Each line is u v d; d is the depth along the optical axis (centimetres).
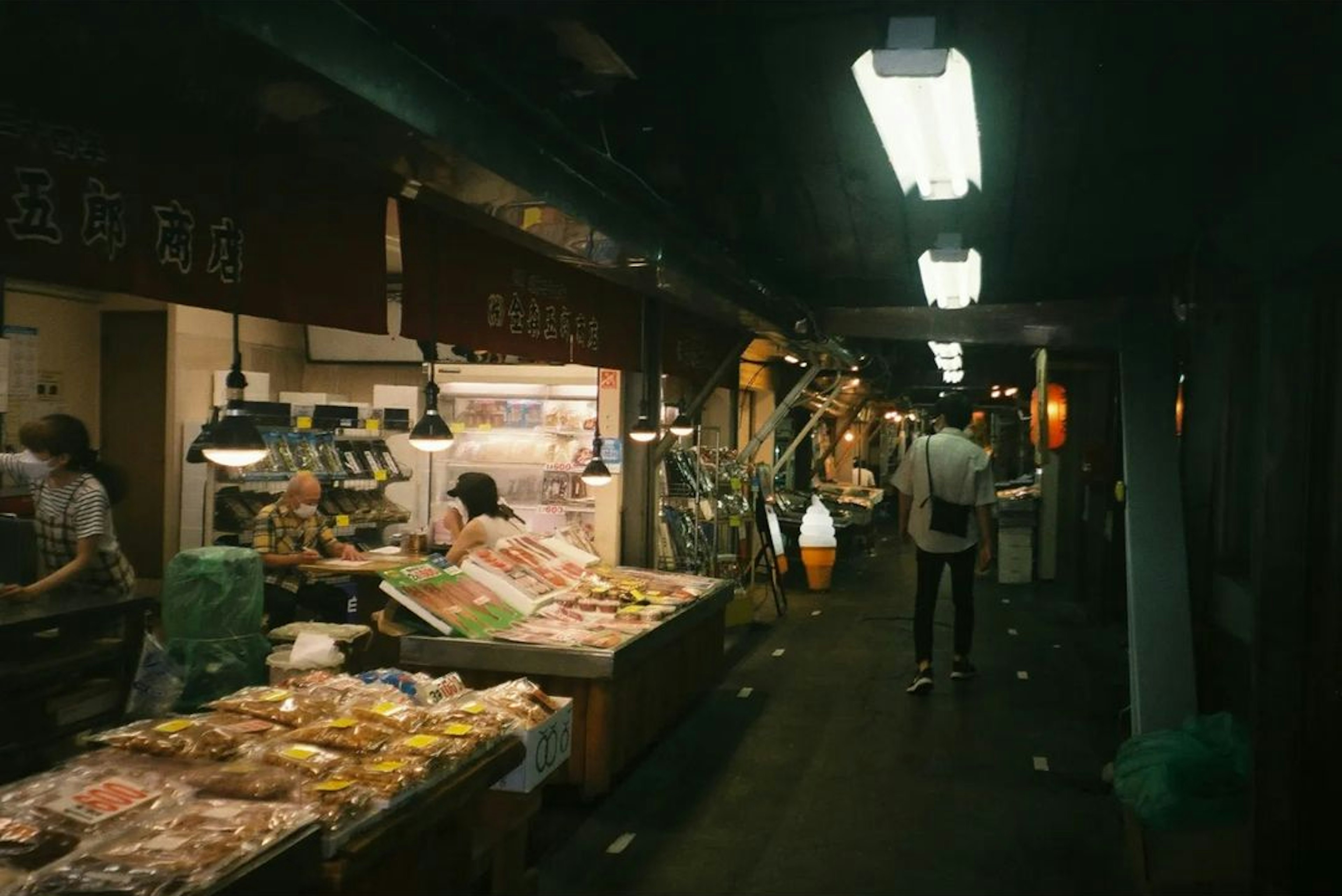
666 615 582
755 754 586
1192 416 588
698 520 930
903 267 689
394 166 305
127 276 265
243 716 310
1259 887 361
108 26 201
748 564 1162
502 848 354
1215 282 515
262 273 313
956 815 491
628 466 836
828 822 482
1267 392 364
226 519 775
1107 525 1000
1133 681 516
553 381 882
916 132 334
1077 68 324
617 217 409
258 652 514
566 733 392
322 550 733
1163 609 516
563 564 655
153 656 436
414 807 275
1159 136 385
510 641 500
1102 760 578
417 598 503
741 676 781
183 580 502
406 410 865
